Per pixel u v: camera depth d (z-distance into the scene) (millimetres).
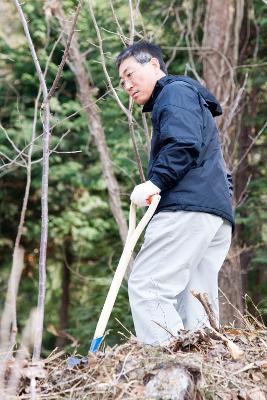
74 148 15180
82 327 14867
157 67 5488
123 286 13430
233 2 11719
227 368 4328
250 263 14820
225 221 5371
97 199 16094
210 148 5250
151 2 13531
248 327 5215
